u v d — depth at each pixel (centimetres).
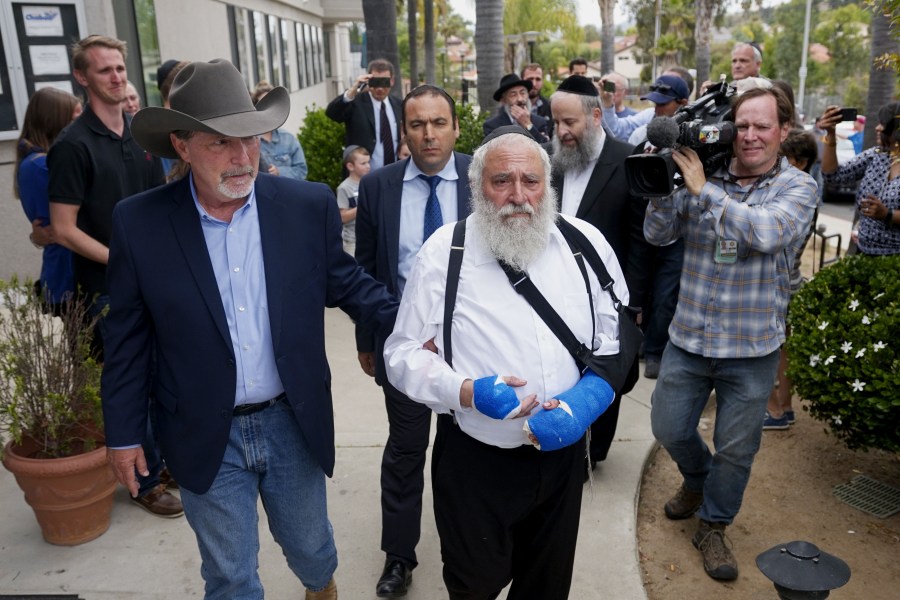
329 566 274
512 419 221
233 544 245
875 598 324
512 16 4144
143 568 327
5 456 332
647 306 537
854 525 379
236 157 221
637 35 6406
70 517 338
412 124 297
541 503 241
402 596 312
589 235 240
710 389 332
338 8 2666
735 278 304
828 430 474
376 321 259
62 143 335
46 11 666
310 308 243
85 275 360
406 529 311
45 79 675
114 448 234
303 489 255
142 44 873
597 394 224
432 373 225
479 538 241
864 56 5044
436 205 311
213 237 235
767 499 403
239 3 1405
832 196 1458
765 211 289
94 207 348
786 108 301
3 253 693
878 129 450
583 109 368
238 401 239
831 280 418
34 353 344
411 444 306
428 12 2686
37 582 317
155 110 211
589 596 310
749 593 325
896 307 375
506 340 225
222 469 241
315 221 246
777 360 316
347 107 739
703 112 309
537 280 227
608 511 368
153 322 238
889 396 352
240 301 236
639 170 292
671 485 412
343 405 498
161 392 239
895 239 447
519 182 217
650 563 345
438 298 232
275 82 1777
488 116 792
